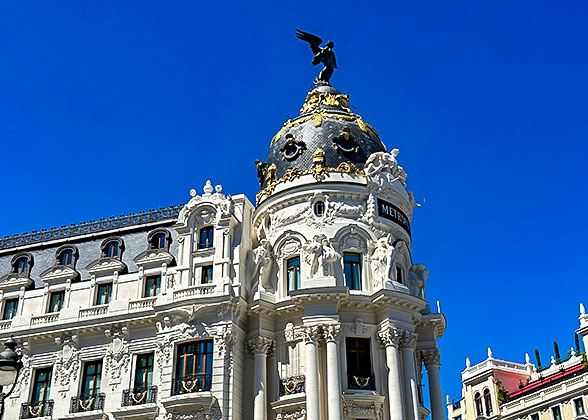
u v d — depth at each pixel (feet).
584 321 231.50
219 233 160.04
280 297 157.38
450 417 283.59
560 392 228.43
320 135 175.32
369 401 144.36
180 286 155.63
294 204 165.68
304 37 206.90
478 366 270.46
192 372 145.59
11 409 156.87
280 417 144.97
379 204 165.89
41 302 167.84
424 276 169.78
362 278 157.99
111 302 160.97
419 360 164.86
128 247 171.42
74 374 156.76
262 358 150.51
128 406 148.25
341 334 150.20
